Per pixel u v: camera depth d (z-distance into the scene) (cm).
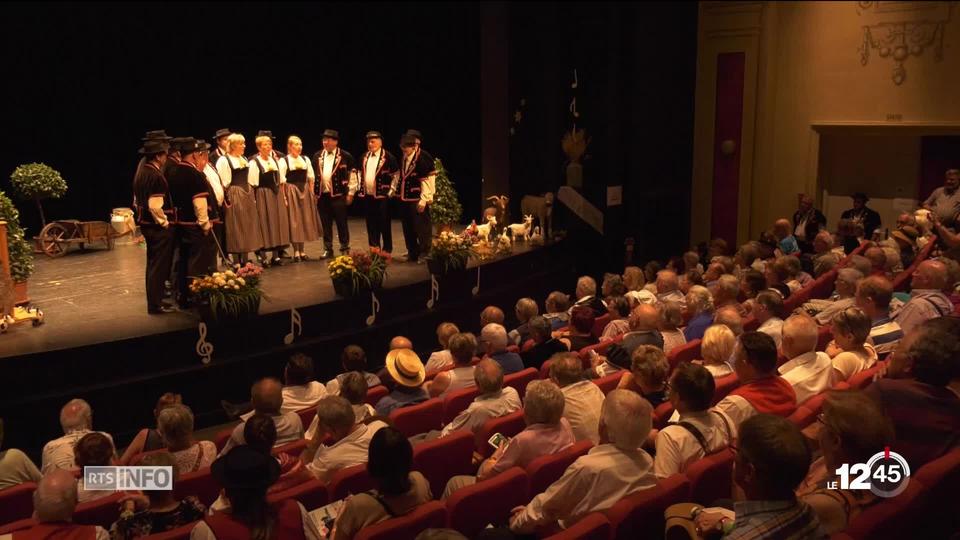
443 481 427
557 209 1289
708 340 463
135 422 684
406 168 1003
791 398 375
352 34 1370
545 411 377
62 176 1190
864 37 1152
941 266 548
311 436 473
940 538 291
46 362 654
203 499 408
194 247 788
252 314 751
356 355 545
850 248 943
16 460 441
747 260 833
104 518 367
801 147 1238
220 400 726
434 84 1353
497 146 1284
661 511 309
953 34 1068
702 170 1339
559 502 321
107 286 887
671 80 1308
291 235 987
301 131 1366
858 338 457
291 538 282
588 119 1284
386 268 957
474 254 1047
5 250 716
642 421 319
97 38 1162
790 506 217
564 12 1270
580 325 597
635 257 1318
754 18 1245
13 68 1113
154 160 751
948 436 308
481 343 670
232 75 1283
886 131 1145
